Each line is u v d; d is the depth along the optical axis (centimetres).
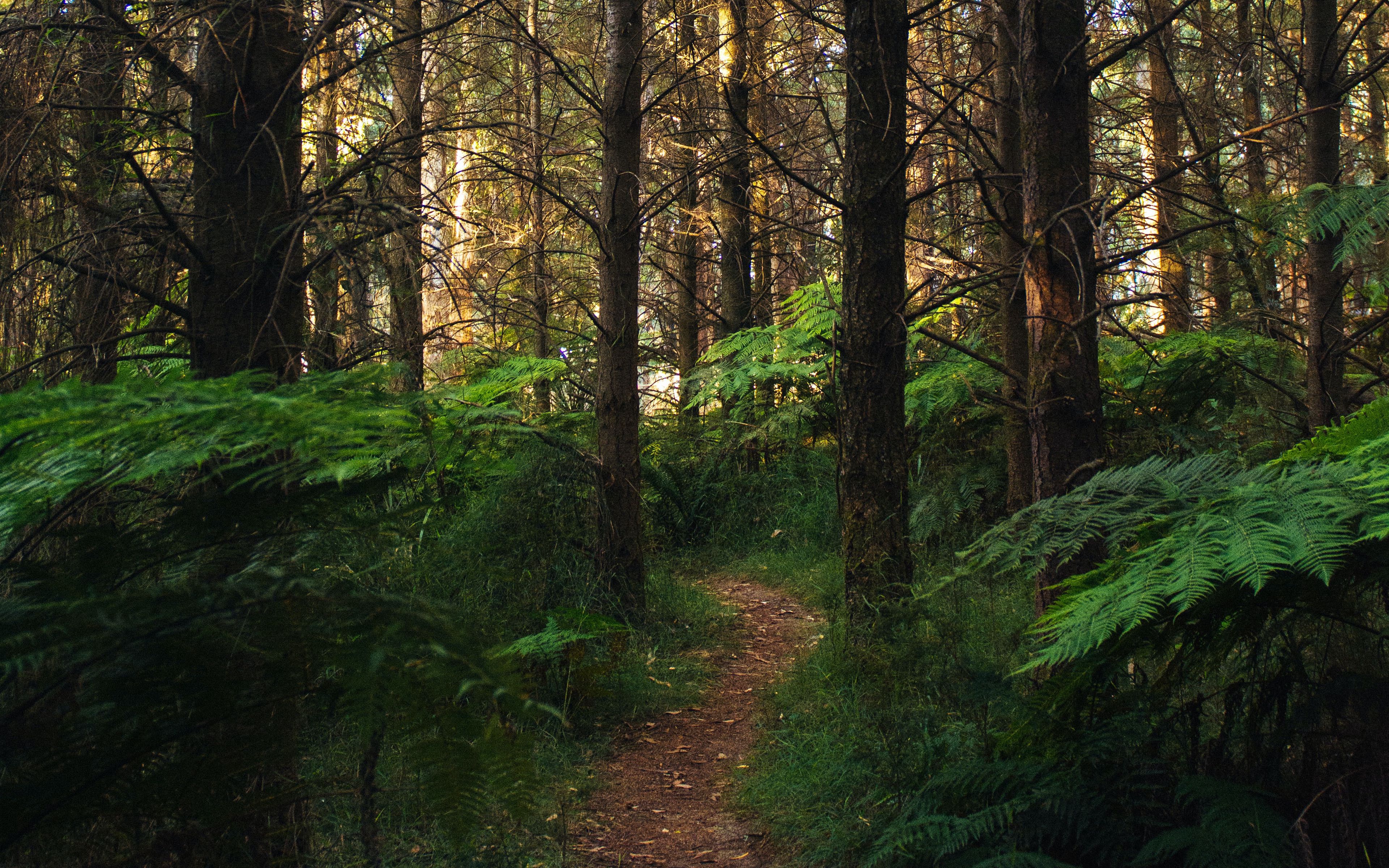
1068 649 230
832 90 983
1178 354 606
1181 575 221
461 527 599
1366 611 271
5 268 279
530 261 915
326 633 137
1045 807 275
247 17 270
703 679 607
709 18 1034
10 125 257
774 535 966
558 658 514
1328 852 241
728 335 1162
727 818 422
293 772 200
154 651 129
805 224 859
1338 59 384
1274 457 455
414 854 338
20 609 124
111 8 271
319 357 306
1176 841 239
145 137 294
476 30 710
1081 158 419
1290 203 361
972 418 838
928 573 711
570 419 796
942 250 542
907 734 403
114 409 113
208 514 151
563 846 367
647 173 1006
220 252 265
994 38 662
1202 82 589
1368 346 479
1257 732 276
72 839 141
